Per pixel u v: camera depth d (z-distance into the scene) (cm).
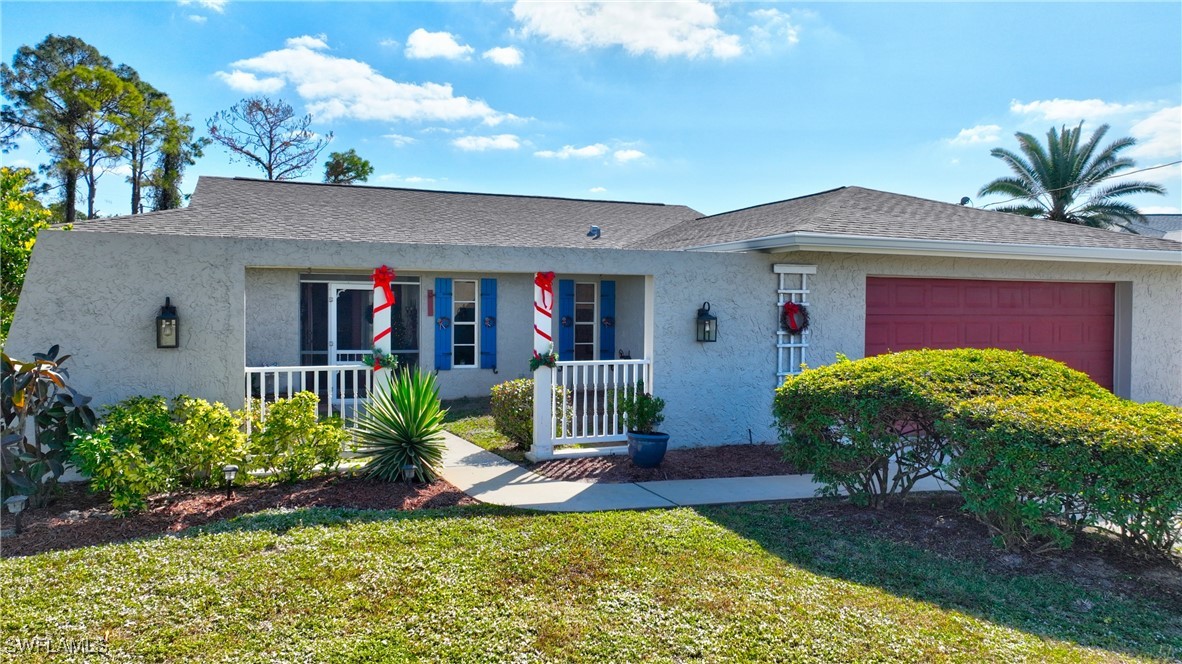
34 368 548
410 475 682
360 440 706
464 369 1355
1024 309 1059
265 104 3136
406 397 697
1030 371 623
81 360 645
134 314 661
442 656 347
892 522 588
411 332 1319
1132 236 1124
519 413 855
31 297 632
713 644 366
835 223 931
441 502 629
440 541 510
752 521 587
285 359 1215
